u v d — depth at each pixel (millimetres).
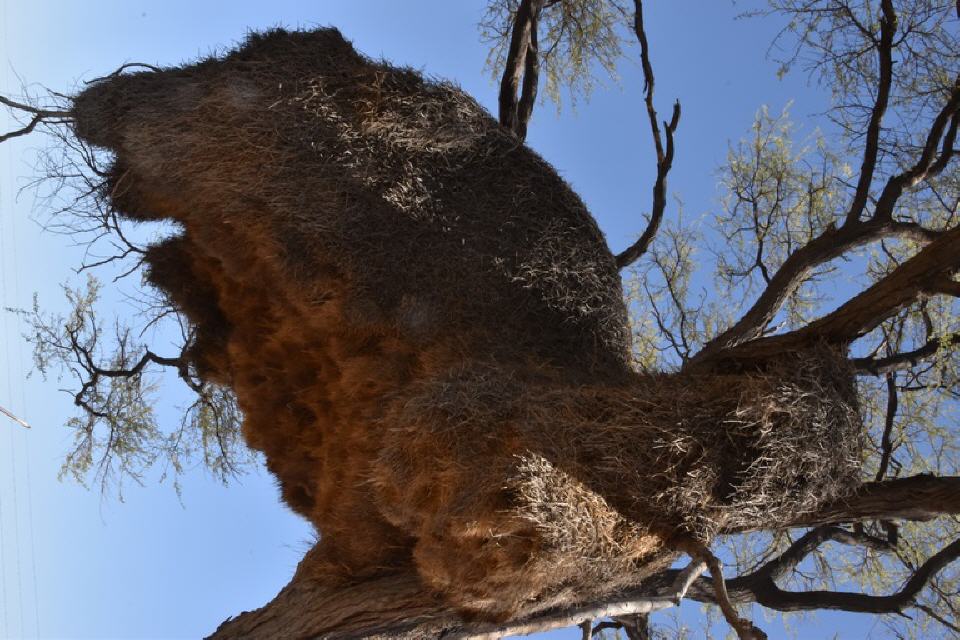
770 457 5789
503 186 7746
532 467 5281
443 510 5461
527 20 10836
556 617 5797
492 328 7203
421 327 7047
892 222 8680
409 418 5871
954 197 10117
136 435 12641
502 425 5660
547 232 7691
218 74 7652
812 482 5930
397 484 5852
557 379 6734
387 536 7113
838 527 10070
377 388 6953
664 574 8891
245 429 8414
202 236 7414
